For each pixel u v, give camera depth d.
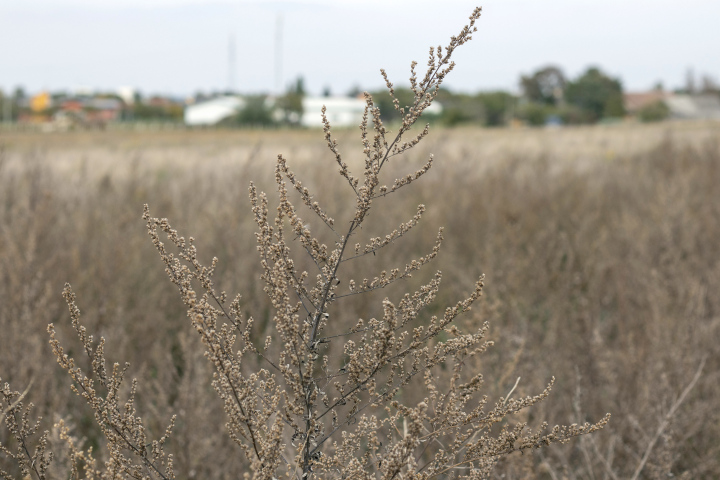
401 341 1.65
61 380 3.90
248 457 1.49
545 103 113.69
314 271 4.75
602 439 3.38
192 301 1.47
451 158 12.69
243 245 5.88
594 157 18.20
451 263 6.44
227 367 1.42
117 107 107.75
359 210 1.55
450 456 1.70
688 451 3.38
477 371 3.10
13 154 12.59
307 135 44.28
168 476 1.68
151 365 4.34
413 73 1.50
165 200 7.49
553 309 4.73
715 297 4.59
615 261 5.93
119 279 5.22
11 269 4.31
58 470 2.51
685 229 6.28
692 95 93.38
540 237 6.16
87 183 9.09
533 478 2.72
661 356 3.78
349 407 2.78
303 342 1.60
